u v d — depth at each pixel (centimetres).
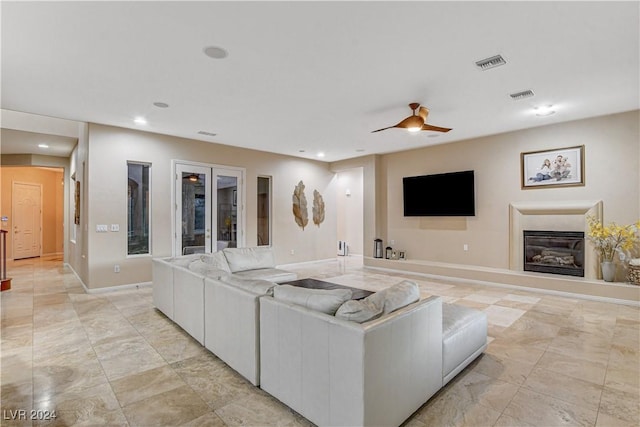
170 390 236
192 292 325
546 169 529
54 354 296
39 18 239
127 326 367
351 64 315
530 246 552
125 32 259
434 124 520
